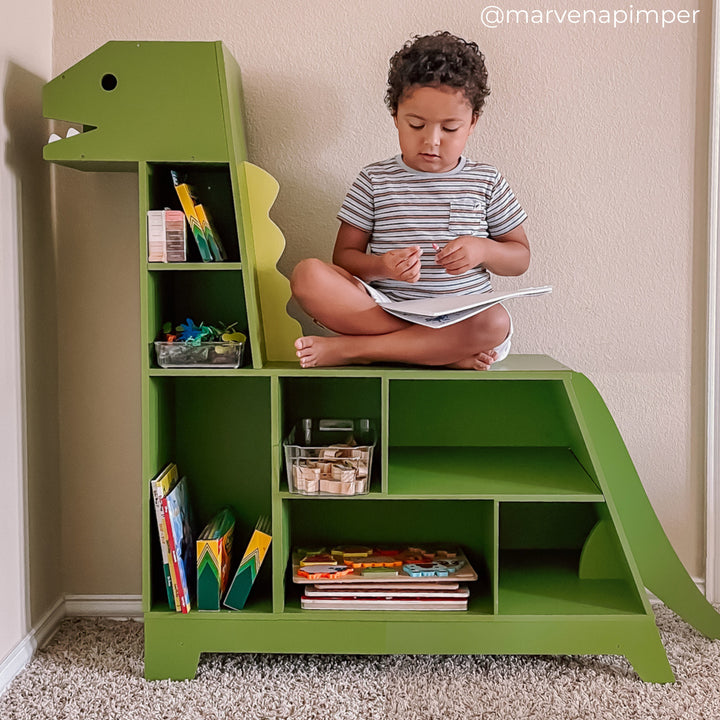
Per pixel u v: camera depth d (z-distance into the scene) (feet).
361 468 5.25
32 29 5.70
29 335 5.66
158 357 5.32
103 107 5.19
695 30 6.11
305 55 6.09
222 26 6.06
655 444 6.36
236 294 6.09
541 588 5.68
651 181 6.19
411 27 6.08
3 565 5.24
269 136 6.12
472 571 5.52
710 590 6.38
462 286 5.69
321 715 4.86
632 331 6.28
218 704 5.00
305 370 5.24
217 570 5.35
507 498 5.23
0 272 5.18
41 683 5.24
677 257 6.24
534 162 6.17
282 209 6.17
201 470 6.19
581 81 6.13
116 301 6.20
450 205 5.64
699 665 5.48
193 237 5.55
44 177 5.95
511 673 5.41
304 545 6.21
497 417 6.22
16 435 5.44
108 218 6.15
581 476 5.59
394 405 6.20
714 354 6.24
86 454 6.27
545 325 6.27
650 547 5.87
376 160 6.15
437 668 5.48
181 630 5.34
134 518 6.31
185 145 5.20
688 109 6.15
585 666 5.52
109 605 6.32
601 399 5.83
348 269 5.70
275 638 5.36
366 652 5.35
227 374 5.29
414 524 6.22
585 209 6.20
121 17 6.04
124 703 5.01
